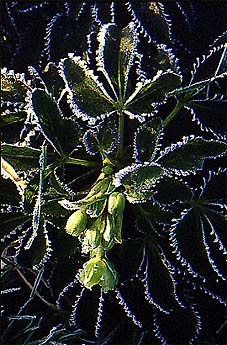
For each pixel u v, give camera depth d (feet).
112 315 2.33
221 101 2.08
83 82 1.91
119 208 1.82
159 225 2.17
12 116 2.11
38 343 2.25
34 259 2.05
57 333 2.23
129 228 2.19
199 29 2.30
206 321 2.37
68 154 2.00
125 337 2.34
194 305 2.30
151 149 1.94
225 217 2.06
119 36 1.91
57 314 2.38
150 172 1.85
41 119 1.93
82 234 1.99
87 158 2.18
